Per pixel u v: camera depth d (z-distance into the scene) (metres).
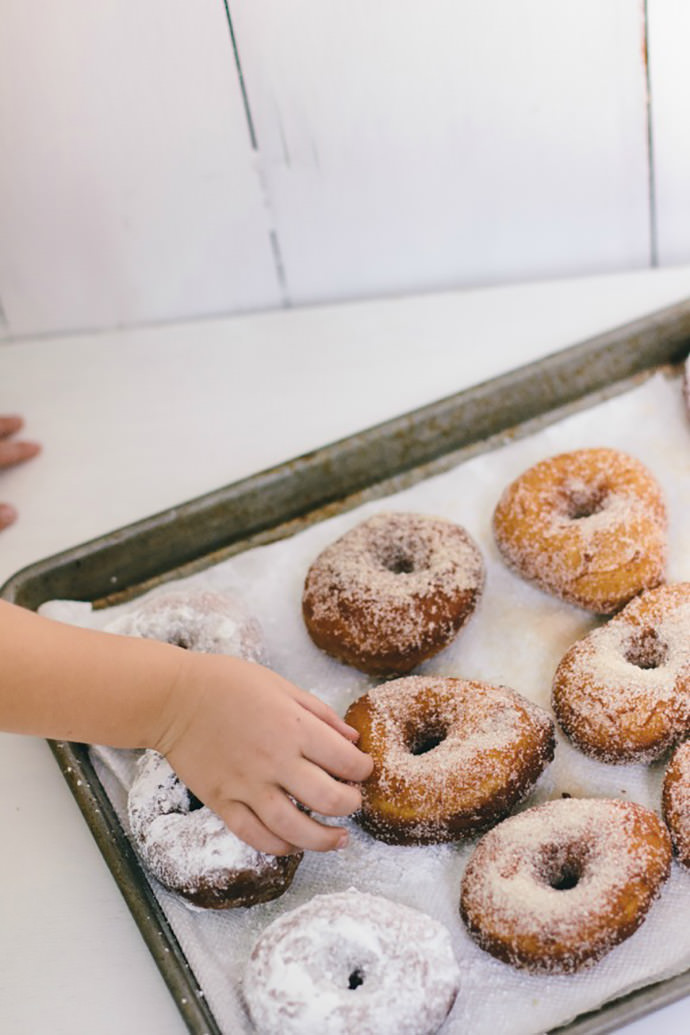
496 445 1.07
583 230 1.26
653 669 0.84
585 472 0.98
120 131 1.17
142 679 0.76
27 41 1.10
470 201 1.24
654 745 0.80
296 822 0.73
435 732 0.85
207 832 0.76
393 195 1.23
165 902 0.77
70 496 1.13
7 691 0.75
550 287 1.26
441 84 1.15
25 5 1.08
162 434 1.17
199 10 1.10
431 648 0.90
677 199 1.24
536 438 1.06
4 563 1.06
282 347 1.25
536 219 1.26
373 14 1.11
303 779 0.74
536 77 1.15
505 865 0.74
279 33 1.11
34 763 0.90
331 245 1.28
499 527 0.97
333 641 0.91
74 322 1.33
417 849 0.79
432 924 0.72
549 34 1.12
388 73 1.14
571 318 1.21
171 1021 0.72
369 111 1.17
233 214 1.24
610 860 0.72
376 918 0.71
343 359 1.22
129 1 1.08
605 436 1.05
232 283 1.30
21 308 1.31
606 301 1.22
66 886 0.81
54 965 0.77
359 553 0.95
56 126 1.16
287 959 0.69
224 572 1.00
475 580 0.93
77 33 1.10
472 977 0.71
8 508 1.11
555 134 1.19
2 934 0.79
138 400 1.22
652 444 1.04
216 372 1.24
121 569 1.01
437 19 1.11
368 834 0.80
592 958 0.69
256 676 0.77
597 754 0.81
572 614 0.94
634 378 1.10
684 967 0.70
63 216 1.23
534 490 0.97
